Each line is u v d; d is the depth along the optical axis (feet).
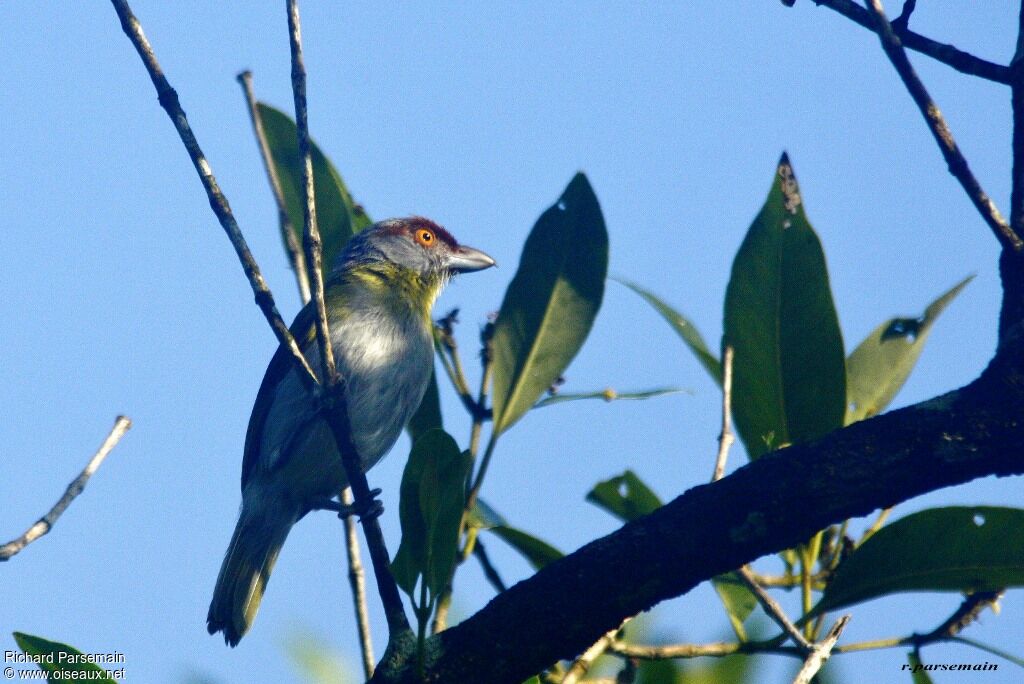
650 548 20.70
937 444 19.54
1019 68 20.85
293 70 24.23
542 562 28.99
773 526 20.07
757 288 27.17
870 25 21.54
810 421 27.04
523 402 29.04
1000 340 20.26
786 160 27.20
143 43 25.27
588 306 29.86
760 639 27.07
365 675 26.23
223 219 25.17
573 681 23.24
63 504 24.02
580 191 30.42
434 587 21.56
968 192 20.29
